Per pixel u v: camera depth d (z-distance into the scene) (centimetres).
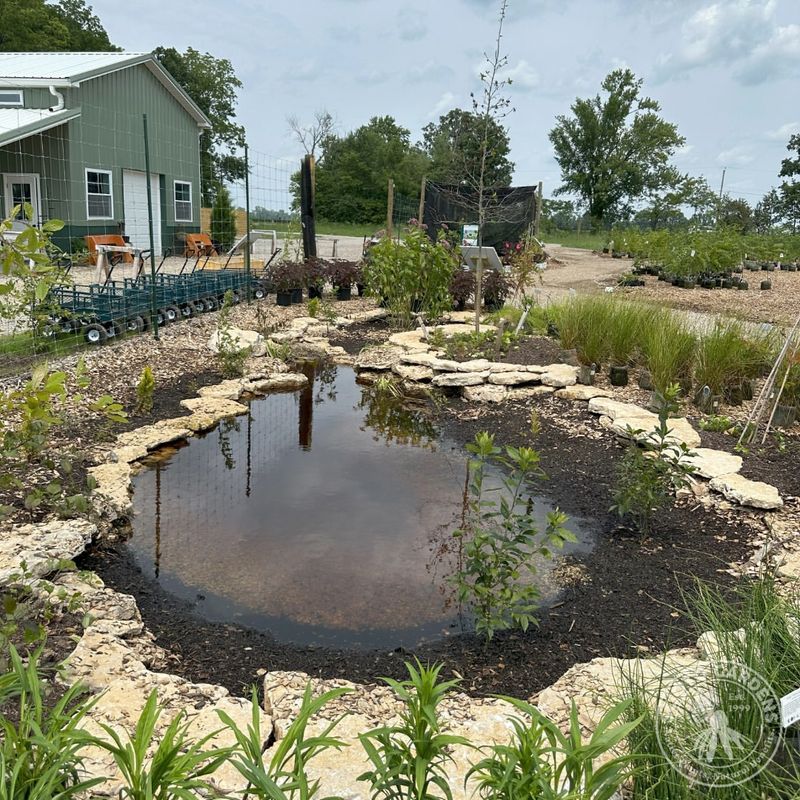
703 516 484
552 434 654
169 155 2053
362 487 546
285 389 818
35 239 306
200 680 317
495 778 189
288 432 671
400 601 389
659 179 5056
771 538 442
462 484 555
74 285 862
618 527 475
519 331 945
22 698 198
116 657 309
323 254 2259
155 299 939
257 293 1318
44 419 341
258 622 366
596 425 663
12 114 1580
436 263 1035
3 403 336
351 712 279
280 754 178
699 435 602
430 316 1051
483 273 1207
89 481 445
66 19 3566
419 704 200
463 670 329
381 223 4297
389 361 891
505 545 362
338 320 1121
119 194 1861
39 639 282
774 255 2077
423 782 183
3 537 394
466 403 758
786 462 550
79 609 344
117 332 918
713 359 693
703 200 4422
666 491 515
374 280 1136
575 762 181
